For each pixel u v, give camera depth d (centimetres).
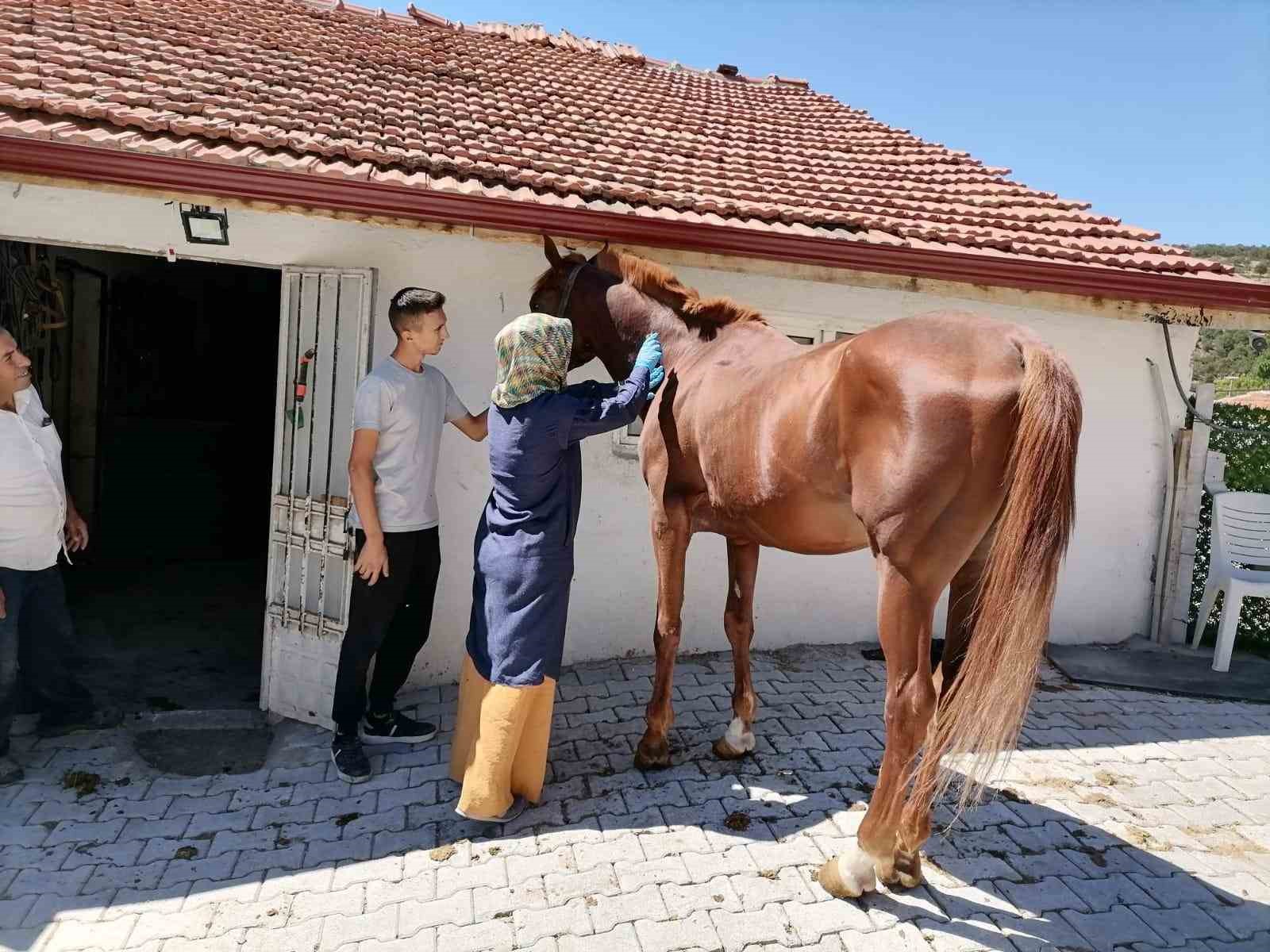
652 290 349
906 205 535
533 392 299
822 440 250
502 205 387
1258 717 425
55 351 612
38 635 364
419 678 439
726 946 244
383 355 421
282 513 400
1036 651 218
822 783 336
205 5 651
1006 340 232
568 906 261
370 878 278
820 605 506
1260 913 263
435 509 366
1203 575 542
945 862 285
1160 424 525
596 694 427
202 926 254
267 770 355
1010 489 222
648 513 474
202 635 521
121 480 678
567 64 791
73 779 337
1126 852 295
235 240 404
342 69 566
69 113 365
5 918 257
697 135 631
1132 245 508
